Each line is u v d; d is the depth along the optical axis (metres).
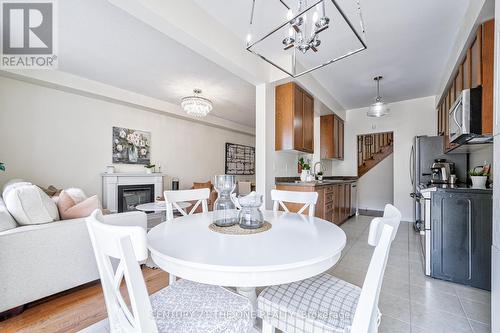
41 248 1.73
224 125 6.25
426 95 4.45
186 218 1.65
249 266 0.84
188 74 3.47
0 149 3.14
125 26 2.36
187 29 1.98
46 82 3.31
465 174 3.64
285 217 1.70
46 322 1.58
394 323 1.59
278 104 3.40
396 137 4.84
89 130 3.96
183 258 0.91
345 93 4.33
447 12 2.15
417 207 3.95
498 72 1.23
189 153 5.67
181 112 5.13
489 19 1.86
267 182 3.18
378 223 0.85
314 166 4.79
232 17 2.25
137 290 0.72
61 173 3.65
